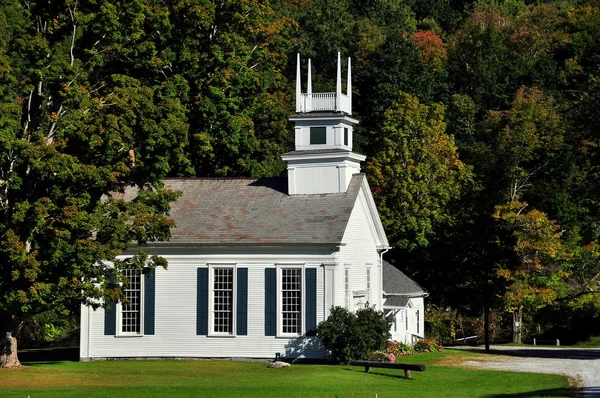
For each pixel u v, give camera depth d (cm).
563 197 9994
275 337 5906
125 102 5206
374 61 11825
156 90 7256
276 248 5934
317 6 14012
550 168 10694
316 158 6319
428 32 14112
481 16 15412
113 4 5481
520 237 8588
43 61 5150
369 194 6519
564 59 13912
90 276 5244
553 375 5512
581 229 9588
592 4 15788
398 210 8762
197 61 7769
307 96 6488
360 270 6406
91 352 6122
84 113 5172
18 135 5281
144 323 6088
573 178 10400
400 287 7394
